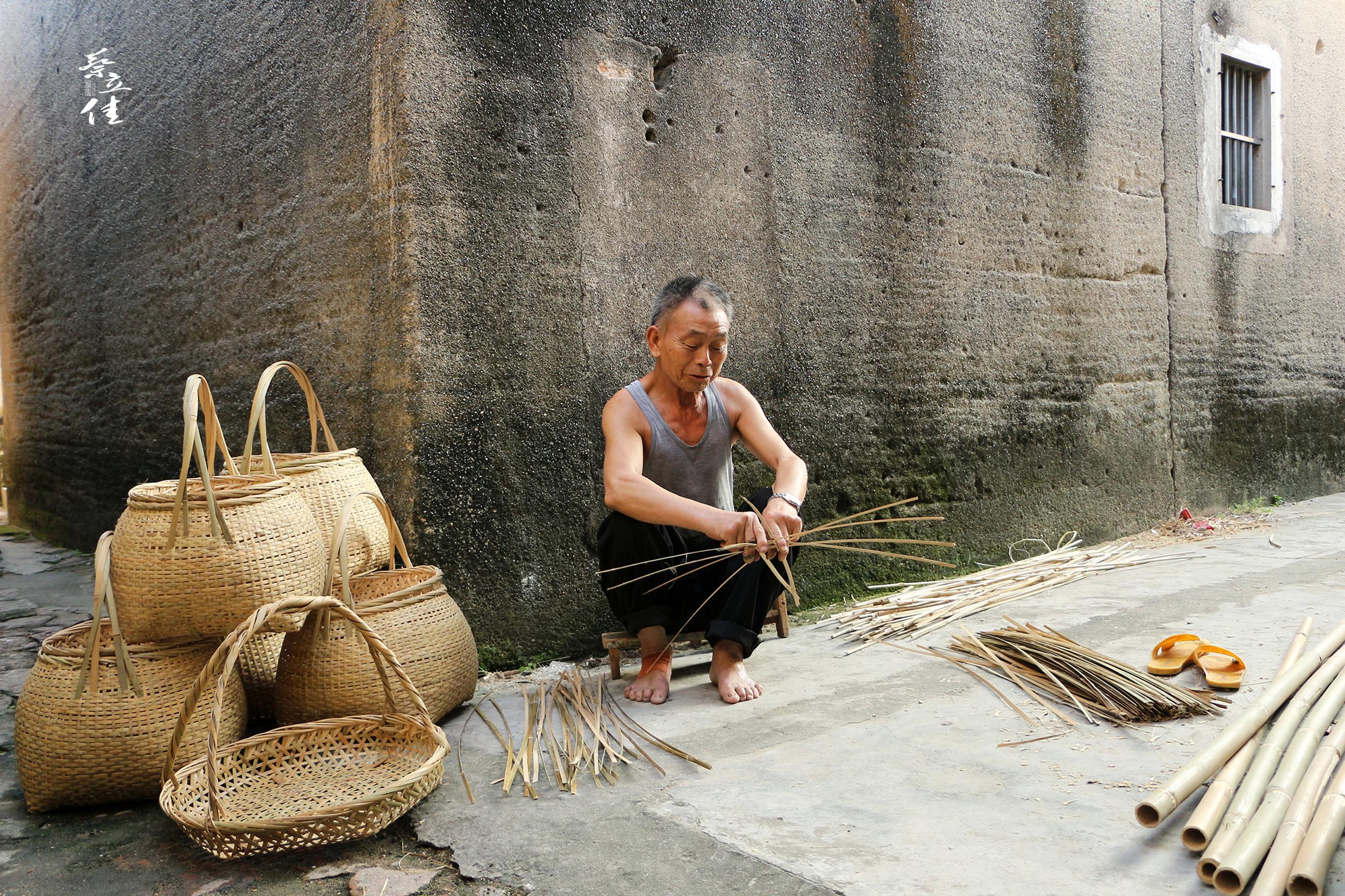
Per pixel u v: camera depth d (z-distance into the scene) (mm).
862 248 3902
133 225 4859
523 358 3004
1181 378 5492
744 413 2740
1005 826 1711
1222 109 5934
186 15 4199
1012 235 4508
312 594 2176
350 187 3074
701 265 3426
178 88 4305
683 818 1811
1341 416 6832
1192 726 2174
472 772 2100
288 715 2258
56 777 1952
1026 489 4578
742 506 3404
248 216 3777
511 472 2979
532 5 3021
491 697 2662
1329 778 1672
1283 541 4703
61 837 1901
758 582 2496
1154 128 5273
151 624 1997
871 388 3934
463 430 2883
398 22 2793
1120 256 5078
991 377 4406
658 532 2506
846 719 2324
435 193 2828
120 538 2035
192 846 1844
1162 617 3176
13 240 6684
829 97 3791
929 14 4141
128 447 5102
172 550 1966
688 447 2650
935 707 2393
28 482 6793
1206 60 5609
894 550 4004
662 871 1615
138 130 4730
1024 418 4566
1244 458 5988
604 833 1771
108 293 5215
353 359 3105
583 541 3143
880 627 3219
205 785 1917
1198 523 5285
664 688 2559
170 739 1990
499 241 2955
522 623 3004
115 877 1724
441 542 2840
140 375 4898
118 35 4871
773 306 3617
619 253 3225
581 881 1601
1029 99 4582
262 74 3621
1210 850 1447
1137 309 5191
